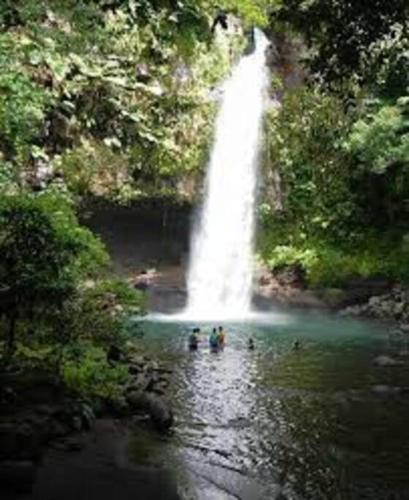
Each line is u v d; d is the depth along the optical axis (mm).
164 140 27156
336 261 28734
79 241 12203
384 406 13633
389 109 27172
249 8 22453
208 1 15805
